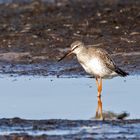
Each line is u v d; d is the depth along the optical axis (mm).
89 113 15188
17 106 15852
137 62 19875
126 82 18219
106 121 14281
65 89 17547
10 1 31469
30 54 21172
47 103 16125
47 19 26141
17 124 14086
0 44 22328
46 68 19891
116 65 18734
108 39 22375
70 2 30438
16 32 23844
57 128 13742
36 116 14969
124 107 15617
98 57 17203
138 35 22672
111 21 24703
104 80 18578
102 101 16250
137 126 13797
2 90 17516
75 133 13312
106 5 28859
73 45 17703
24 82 18391
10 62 20531
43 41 22516
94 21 24953
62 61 20422
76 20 25422
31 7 29344
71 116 14930
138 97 16578
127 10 26297
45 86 17922
